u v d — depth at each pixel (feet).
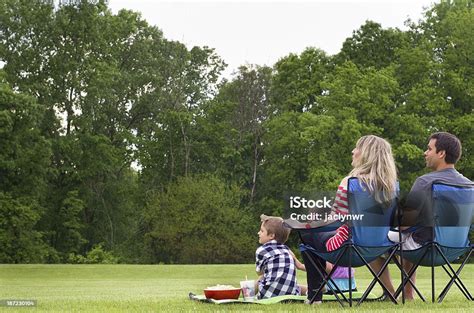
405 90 156.76
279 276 22.76
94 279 63.77
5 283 54.44
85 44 160.86
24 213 143.54
